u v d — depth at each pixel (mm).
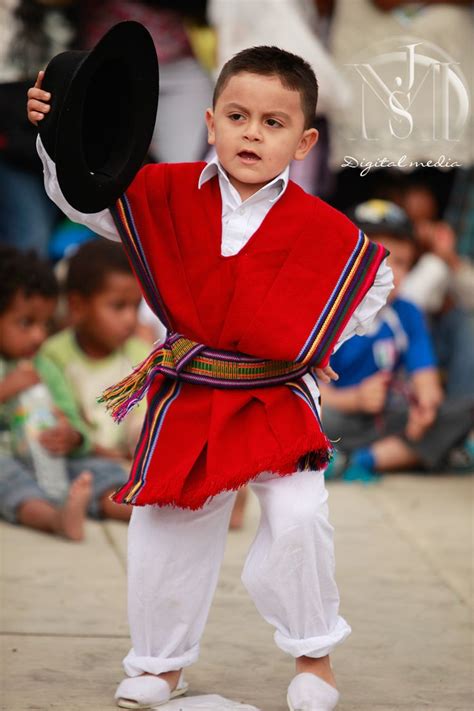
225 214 4305
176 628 4398
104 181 4137
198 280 4262
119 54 4035
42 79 4113
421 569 6242
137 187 4340
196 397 4273
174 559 4316
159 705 4371
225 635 5180
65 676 4672
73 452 7262
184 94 8703
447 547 6688
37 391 7188
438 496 7926
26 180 8820
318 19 9047
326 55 8672
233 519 6895
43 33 8680
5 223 8859
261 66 4223
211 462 4113
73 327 7730
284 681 4695
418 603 5680
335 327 4254
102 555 6344
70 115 3932
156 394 4355
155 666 4371
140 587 4336
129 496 4164
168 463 4207
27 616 5352
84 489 6559
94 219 4371
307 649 4227
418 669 4848
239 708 4344
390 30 8797
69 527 6551
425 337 8609
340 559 6379
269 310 4191
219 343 4234
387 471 8570
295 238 4273
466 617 5500
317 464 4199
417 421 8383
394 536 6887
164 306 4332
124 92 4199
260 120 4211
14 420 7113
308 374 4453
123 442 7648
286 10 8445
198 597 4398
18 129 8617
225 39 8445
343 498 7801
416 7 8797
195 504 4109
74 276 7582
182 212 4312
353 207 9789
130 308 7555
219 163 4309
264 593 4238
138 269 4348
